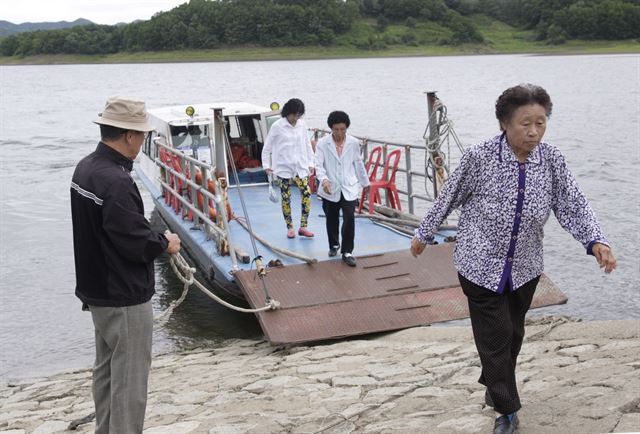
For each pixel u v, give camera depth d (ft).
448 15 472.03
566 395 16.01
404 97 174.70
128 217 14.03
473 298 14.29
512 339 14.64
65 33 488.44
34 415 22.20
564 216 13.99
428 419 16.30
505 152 13.75
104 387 15.42
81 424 20.24
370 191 37.76
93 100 195.93
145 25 455.22
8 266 44.88
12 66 478.18
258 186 46.14
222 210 29.94
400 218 37.29
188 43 437.17
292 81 247.29
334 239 30.68
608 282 38.99
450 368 20.35
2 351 31.53
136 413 14.76
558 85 204.85
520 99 13.29
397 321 26.32
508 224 13.75
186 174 38.47
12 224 56.24
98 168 14.28
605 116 121.29
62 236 52.44
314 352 24.45
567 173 13.98
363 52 429.79
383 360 22.45
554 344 21.06
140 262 14.44
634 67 297.53
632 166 73.56
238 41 431.43
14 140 111.14
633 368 17.29
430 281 28.58
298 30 431.43
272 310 26.43
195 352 28.58
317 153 29.58
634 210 54.85
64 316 35.91
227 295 35.29
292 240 33.86
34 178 77.05
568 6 465.06
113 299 14.37
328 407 18.60
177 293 37.50
